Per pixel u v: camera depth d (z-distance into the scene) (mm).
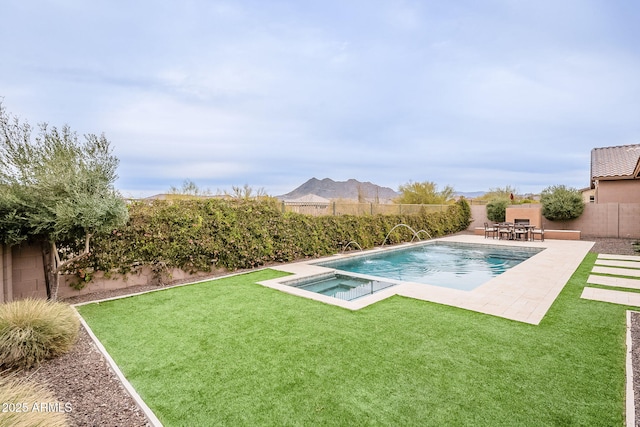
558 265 9812
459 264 12156
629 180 18344
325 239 12273
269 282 7934
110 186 6594
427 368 3627
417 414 2844
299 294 6812
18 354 3750
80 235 6492
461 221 21547
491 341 4336
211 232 9125
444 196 26031
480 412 2857
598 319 5160
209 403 3072
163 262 8125
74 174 6105
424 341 4352
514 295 6570
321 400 3072
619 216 17172
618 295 6531
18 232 5891
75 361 4023
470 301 6164
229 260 9453
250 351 4141
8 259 6172
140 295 7004
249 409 2969
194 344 4391
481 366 3660
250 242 9867
